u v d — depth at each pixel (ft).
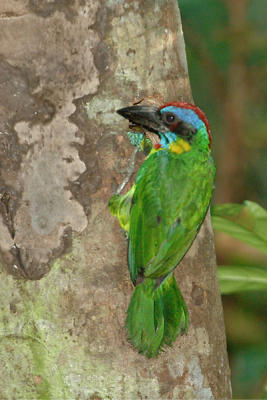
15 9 27.12
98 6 27.40
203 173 29.12
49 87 27.32
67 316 27.32
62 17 27.20
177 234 28.14
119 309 27.37
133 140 28.09
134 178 28.76
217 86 65.98
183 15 63.98
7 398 27.61
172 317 27.50
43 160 27.53
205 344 28.58
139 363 27.20
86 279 27.40
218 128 66.64
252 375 54.13
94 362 27.14
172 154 29.19
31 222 27.71
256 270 31.60
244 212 32.09
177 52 29.50
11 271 27.99
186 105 28.99
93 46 27.43
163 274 27.45
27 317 27.73
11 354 27.71
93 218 27.61
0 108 27.50
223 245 62.03
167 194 28.32
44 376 27.37
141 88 28.19
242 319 58.23
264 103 66.33
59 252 27.55
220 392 28.91
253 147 66.49
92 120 27.55
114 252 27.61
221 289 31.14
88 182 27.55
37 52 27.27
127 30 27.84
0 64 27.35
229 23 63.82
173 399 27.48
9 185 27.78
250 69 65.77
